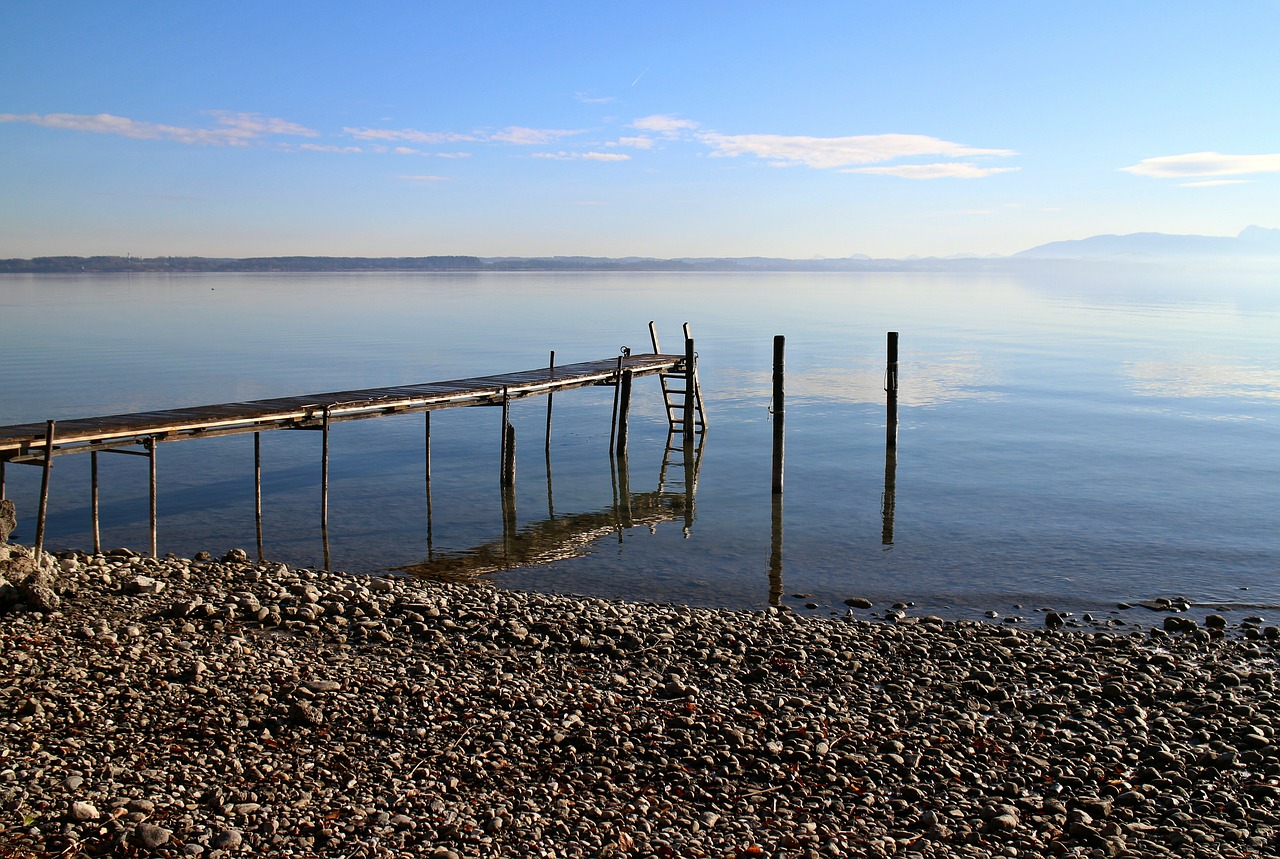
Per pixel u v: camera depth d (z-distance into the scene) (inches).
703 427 1230.3
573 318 3363.7
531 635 459.5
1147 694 406.9
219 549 698.2
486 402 905.5
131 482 914.1
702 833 284.2
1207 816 300.2
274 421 709.3
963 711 388.8
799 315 3750.0
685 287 7308.1
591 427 1280.8
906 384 1688.0
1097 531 751.1
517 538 751.1
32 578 440.5
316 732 335.3
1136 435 1184.8
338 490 900.0
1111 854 276.1
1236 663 464.4
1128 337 2650.1
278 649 415.8
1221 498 853.8
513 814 289.3
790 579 637.9
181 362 1889.8
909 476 970.7
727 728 356.8
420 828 277.1
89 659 377.7
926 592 605.6
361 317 3348.9
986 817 299.0
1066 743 354.0
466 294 5502.0
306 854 260.2
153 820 269.1
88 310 3644.2
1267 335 2691.9
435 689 380.5
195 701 349.4
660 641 465.1
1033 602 584.1
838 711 383.9
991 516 804.6
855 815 299.7
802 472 998.4
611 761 327.9
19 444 542.3
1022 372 1854.1
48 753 302.7
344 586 536.1
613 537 754.8
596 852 271.1
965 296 5826.8
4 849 249.4
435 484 935.7
